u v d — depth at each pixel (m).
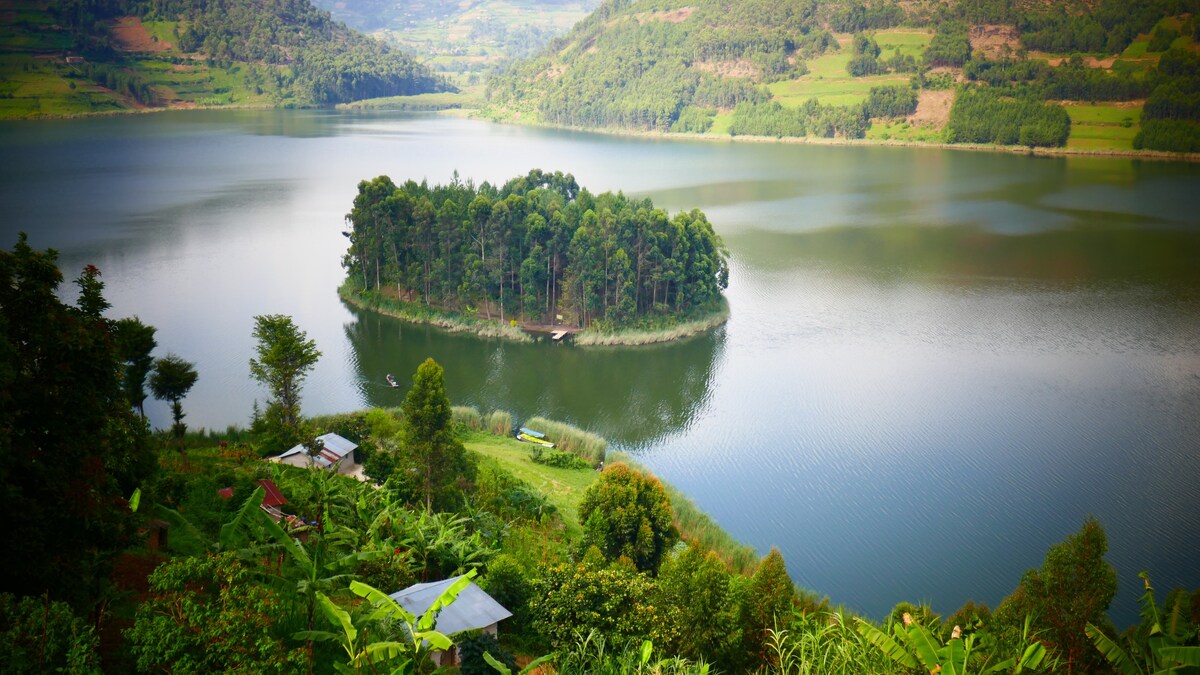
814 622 37.19
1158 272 176.50
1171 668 21.38
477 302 144.62
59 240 193.38
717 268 148.00
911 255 193.00
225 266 175.62
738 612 40.75
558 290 145.88
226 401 106.31
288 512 58.84
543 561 57.56
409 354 127.06
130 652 27.45
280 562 45.00
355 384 114.62
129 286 159.38
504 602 48.25
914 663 23.62
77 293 151.62
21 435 33.19
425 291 146.62
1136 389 113.44
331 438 82.81
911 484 86.75
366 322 141.50
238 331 134.12
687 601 42.81
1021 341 133.75
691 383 116.62
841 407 107.88
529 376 119.25
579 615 44.94
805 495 84.19
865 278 172.88
